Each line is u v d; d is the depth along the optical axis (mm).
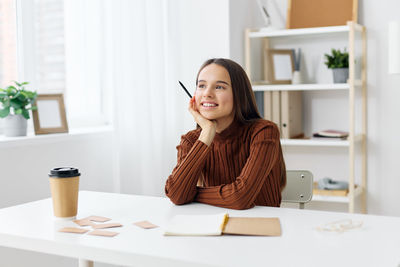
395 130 3164
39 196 2395
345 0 3176
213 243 1127
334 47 3322
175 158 3205
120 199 1661
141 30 2826
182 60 3283
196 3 3223
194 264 1003
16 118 2334
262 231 1207
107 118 3172
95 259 1124
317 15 3246
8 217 1422
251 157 1577
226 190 1505
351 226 1246
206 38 3203
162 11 2984
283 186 1814
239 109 1663
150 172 2889
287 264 974
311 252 1050
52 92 2811
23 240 1222
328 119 3363
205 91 1600
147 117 2865
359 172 3281
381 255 1025
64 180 1359
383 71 3178
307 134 3432
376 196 3242
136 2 2809
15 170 2252
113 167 2932
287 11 3346
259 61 3539
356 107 3266
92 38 3066
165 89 3115
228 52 3145
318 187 3154
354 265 965
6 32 2527
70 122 2916
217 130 1704
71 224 1329
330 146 3355
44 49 2758
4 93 2307
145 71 2850
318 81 3379
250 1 3457
